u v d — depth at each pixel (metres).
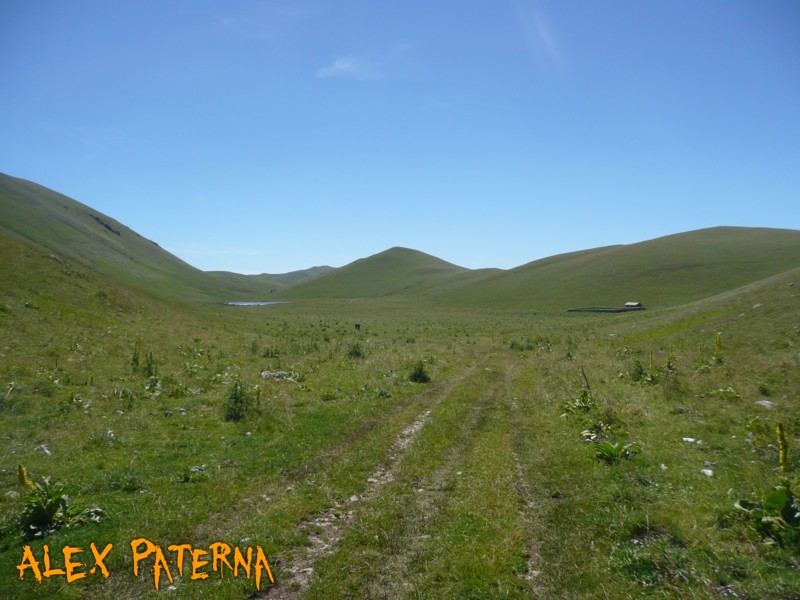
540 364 23.88
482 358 27.61
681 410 12.64
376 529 7.30
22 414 12.82
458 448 11.20
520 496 8.38
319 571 6.25
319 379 19.64
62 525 7.36
